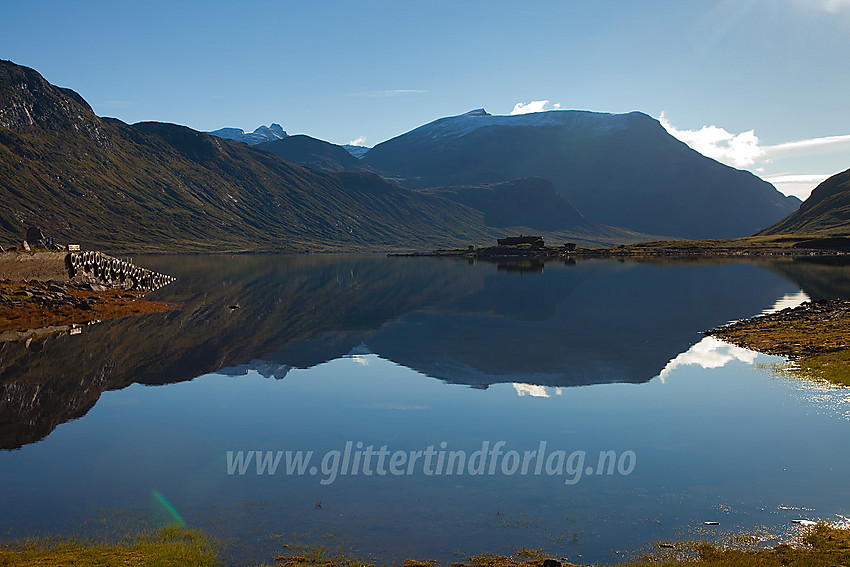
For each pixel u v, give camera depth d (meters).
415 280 122.25
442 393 36.16
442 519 20.00
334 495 22.06
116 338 54.25
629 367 42.03
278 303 82.06
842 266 143.38
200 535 18.86
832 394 33.59
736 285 99.69
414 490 22.48
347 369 42.72
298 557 17.38
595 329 58.25
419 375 40.75
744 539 18.22
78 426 30.44
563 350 48.28
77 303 68.56
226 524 19.72
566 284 107.31
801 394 34.00
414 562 17.11
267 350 49.59
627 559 17.16
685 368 41.31
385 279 125.44
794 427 28.62
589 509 20.67
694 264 163.00
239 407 33.62
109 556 16.97
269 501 21.55
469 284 110.69
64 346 50.31
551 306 76.31
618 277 121.38
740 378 38.00
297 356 47.22
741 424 29.27
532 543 18.30
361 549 17.98
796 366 39.56
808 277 112.81
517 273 138.38
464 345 50.84
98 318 65.44
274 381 39.53
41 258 75.38
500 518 20.06
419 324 62.47
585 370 41.34
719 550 17.42
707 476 23.27
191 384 38.75
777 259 180.25
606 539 18.47
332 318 67.12
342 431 29.31
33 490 22.61
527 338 53.91
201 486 22.94
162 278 117.00
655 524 19.47
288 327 60.91
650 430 28.84
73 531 19.25
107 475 24.03
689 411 31.62
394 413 32.25
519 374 40.62
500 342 52.06
